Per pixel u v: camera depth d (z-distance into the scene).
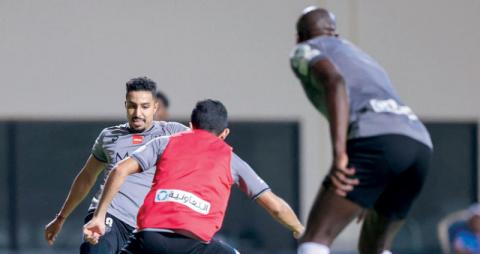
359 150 17.48
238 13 60.84
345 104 16.91
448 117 63.38
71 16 59.56
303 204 61.38
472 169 63.59
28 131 59.66
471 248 33.16
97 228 21.48
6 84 59.22
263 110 61.16
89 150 59.88
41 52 59.44
